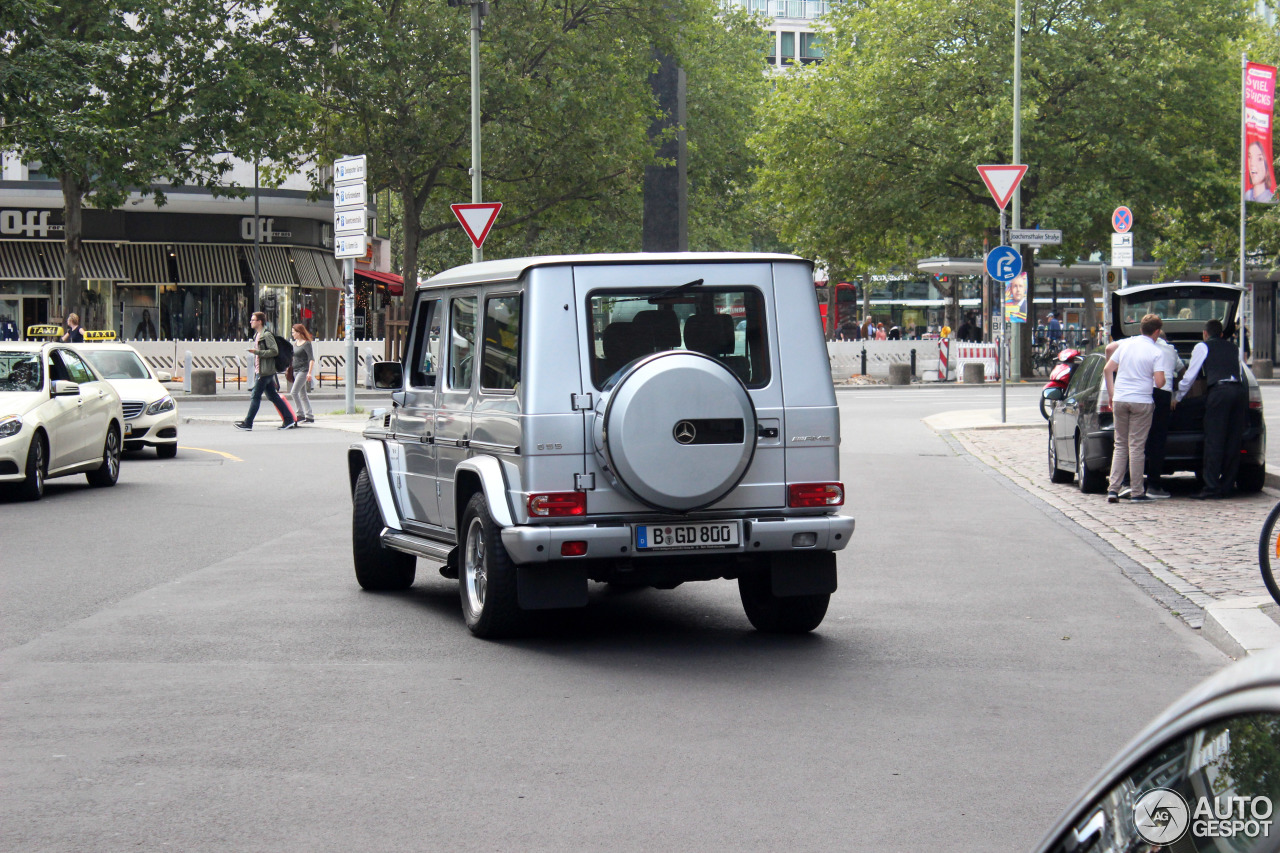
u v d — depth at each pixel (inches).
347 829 188.9
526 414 306.8
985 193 1803.6
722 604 384.8
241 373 1753.2
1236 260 2003.0
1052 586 399.9
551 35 1610.5
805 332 323.0
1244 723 63.6
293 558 459.2
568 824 190.9
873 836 185.5
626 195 1769.2
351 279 1184.2
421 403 373.1
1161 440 613.6
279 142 1521.9
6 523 551.8
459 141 1599.4
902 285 3427.7
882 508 588.4
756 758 224.4
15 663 300.0
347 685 278.5
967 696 268.5
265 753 228.1
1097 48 1727.4
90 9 1370.6
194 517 568.7
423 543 359.9
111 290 1871.3
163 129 1429.6
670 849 180.4
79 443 669.3
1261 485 644.1
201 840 184.2
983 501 614.2
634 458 300.5
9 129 1003.9
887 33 1814.7
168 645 319.3
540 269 311.6
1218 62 1804.9
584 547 304.0
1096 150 1776.6
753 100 2598.4
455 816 194.5
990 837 184.9
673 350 307.6
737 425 305.7
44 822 191.8
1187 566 430.6
